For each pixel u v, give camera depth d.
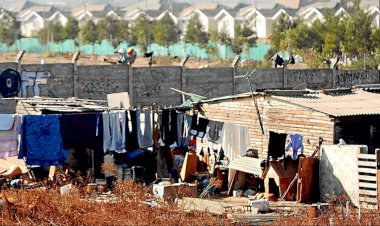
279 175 69.62
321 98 78.62
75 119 69.56
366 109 74.31
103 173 71.12
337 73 119.62
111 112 71.06
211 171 74.31
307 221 55.03
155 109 75.25
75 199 58.47
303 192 68.50
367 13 190.00
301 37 187.50
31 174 69.81
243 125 78.44
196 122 74.62
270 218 58.94
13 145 68.88
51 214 55.78
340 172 68.06
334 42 177.75
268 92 76.31
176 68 107.38
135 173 71.62
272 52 176.50
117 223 53.41
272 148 71.62
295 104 73.94
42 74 98.25
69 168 71.00
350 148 67.50
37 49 188.62
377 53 170.88
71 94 100.25
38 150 69.00
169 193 66.38
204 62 163.62
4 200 56.78
